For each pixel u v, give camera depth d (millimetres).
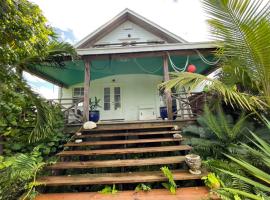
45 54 3150
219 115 3654
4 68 2805
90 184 2648
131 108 7367
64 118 4738
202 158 3215
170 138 3770
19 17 2312
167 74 4867
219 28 2369
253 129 3201
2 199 2148
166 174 2525
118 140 3842
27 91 3262
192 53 5027
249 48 2291
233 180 2322
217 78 3105
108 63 6152
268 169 2457
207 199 2115
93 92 7531
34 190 2359
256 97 2486
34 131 3381
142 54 4969
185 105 5590
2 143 3668
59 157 3238
